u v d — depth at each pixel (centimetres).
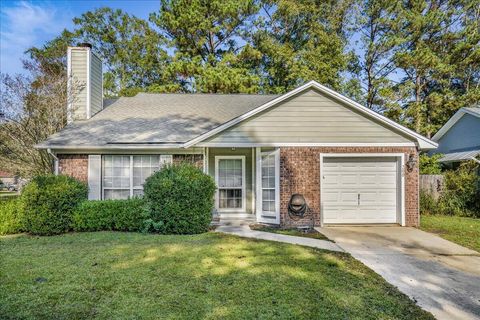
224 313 383
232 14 2408
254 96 1563
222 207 1184
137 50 2931
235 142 1012
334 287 472
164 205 859
